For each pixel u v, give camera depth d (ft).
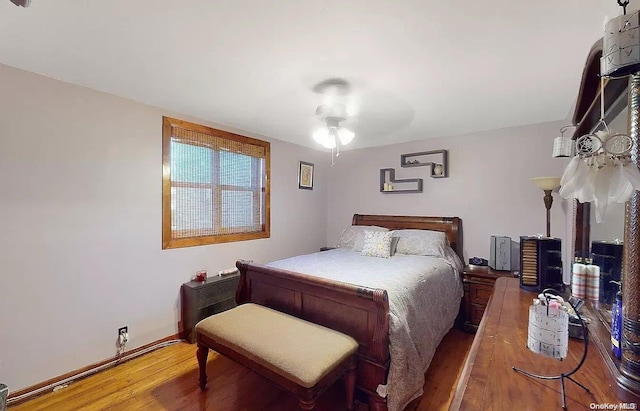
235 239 11.09
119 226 8.02
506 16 4.41
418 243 10.93
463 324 10.08
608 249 4.35
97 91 7.55
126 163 8.15
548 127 9.89
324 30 4.82
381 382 5.72
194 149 9.78
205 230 10.18
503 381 3.10
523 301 5.96
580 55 5.54
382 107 8.52
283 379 5.19
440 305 8.34
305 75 6.50
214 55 5.69
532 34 4.87
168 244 9.10
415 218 12.57
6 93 6.21
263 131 11.48
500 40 5.06
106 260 7.78
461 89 7.18
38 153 6.65
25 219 6.50
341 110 8.17
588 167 2.77
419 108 8.60
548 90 7.25
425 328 7.18
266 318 6.71
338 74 6.42
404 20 4.52
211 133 10.23
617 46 2.49
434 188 12.31
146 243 8.60
